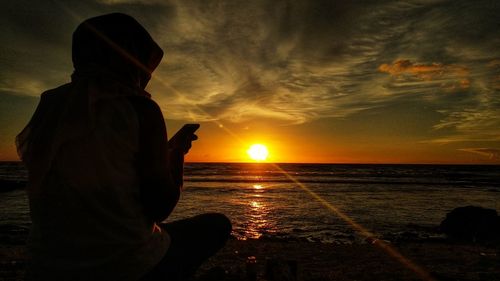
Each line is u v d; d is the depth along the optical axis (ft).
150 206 4.19
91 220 3.91
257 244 26.32
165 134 4.31
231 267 17.04
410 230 44.42
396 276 16.17
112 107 4.04
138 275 4.15
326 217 54.44
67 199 3.90
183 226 5.19
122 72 4.43
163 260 4.48
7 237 30.96
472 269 18.85
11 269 16.01
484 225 40.73
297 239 35.81
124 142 4.00
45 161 4.01
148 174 4.09
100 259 3.95
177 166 4.77
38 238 4.03
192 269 5.10
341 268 18.17
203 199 81.46
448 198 88.43
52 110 4.20
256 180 174.29
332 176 225.56
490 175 255.91
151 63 4.81
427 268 18.74
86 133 3.94
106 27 4.44
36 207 4.04
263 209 63.93
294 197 87.20
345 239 37.35
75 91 4.18
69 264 3.92
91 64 4.36
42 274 3.98
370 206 69.62
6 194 95.14
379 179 189.88
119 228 3.99
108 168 3.90
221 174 245.24
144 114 4.16
